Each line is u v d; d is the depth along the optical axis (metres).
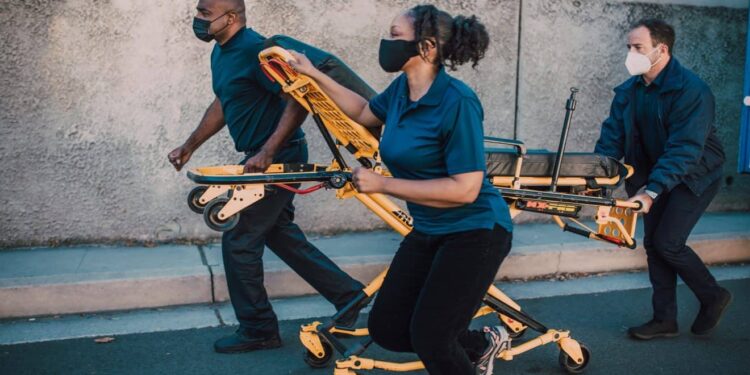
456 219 3.03
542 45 6.51
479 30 2.96
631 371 4.21
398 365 3.76
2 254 5.45
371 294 3.95
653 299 4.71
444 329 2.98
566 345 4.11
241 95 4.15
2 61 5.38
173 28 5.67
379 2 6.10
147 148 5.75
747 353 4.47
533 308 5.15
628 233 4.29
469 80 6.38
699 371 4.22
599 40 6.65
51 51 5.46
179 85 5.74
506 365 4.27
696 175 4.48
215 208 3.80
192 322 4.77
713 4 6.91
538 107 6.58
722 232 6.29
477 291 3.01
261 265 4.33
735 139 7.17
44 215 5.62
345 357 3.72
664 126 4.41
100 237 5.75
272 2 5.85
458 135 2.84
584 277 5.82
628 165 4.52
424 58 2.92
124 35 5.59
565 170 3.96
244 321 4.35
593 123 6.74
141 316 4.85
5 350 4.32
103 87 5.60
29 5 5.38
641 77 4.50
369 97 3.90
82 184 5.66
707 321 4.65
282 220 4.46
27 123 5.49
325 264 4.53
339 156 3.63
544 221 6.73
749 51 6.21
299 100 3.50
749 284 5.68
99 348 4.37
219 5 4.05
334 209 6.25
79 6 5.47
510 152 3.87
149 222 5.83
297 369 4.17
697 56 6.95
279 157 4.24
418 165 2.96
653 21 4.36
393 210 3.83
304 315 4.93
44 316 4.80
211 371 4.12
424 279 3.16
